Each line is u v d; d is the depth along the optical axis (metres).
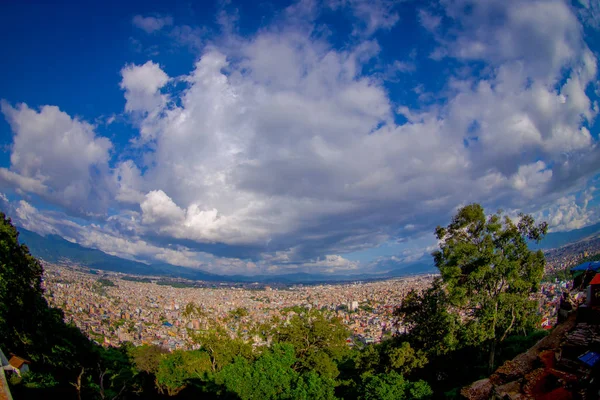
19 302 25.33
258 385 22.92
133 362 40.00
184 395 33.72
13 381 22.03
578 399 11.50
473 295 24.64
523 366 15.88
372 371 26.88
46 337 28.11
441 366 27.12
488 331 23.56
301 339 31.91
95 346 41.59
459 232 25.52
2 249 25.44
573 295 23.91
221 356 32.97
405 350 25.25
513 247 24.56
